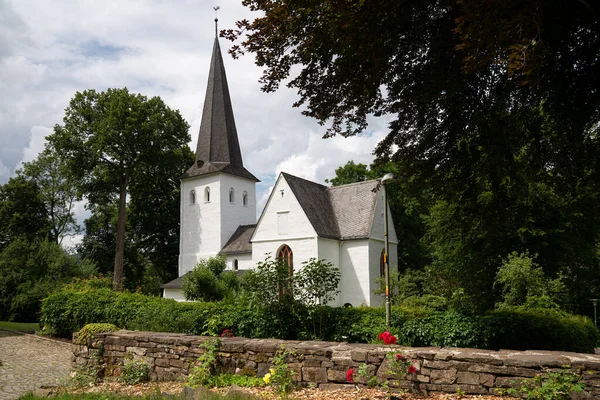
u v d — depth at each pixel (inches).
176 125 1743.4
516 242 930.7
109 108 1615.4
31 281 1206.3
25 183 1879.9
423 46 385.7
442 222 1006.4
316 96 438.6
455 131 442.9
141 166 1647.4
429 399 247.0
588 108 365.4
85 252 1937.7
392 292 1037.8
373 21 343.6
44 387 356.2
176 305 628.7
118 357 386.6
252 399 251.8
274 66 400.8
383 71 389.4
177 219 1924.2
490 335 461.4
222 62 1855.3
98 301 719.1
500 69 383.2
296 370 298.8
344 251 1360.7
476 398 239.9
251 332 543.2
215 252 1668.3
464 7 251.0
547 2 288.0
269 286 544.4
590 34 330.0
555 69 344.2
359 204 1414.9
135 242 1946.4
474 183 485.4
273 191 1387.8
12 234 1808.6
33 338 769.6
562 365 228.4
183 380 342.0
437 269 1047.0
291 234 1332.4
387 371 264.2
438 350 270.7
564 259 936.3
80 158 1640.0
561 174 444.5
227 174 1731.1
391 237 1427.2
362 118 471.5
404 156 488.1
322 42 374.9
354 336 521.0
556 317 537.0
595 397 217.8
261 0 350.9
